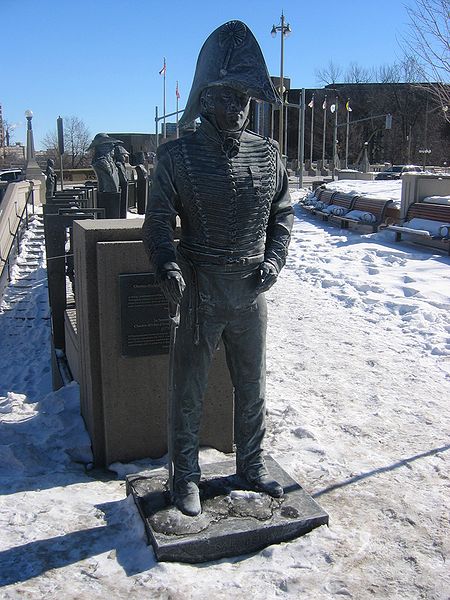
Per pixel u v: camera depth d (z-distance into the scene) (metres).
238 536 3.27
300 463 4.30
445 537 3.48
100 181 15.23
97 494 3.94
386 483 4.07
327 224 18.52
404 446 4.62
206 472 3.88
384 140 74.00
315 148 76.38
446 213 12.80
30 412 5.30
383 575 3.15
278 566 3.18
